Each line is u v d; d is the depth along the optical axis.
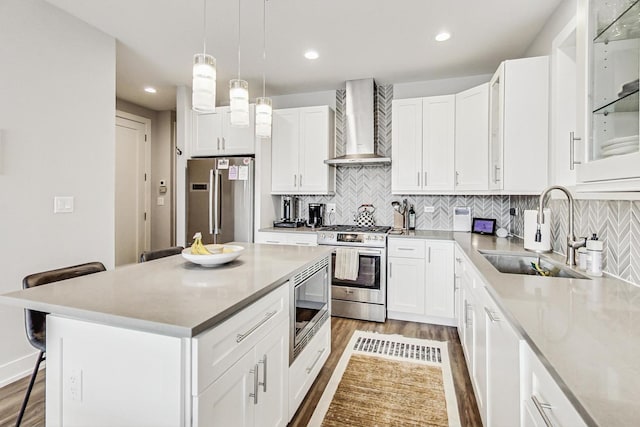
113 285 1.40
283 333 1.63
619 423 0.55
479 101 3.05
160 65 3.39
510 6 2.32
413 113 3.54
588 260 1.65
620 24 1.23
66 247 2.49
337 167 4.18
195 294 1.28
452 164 3.38
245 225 3.72
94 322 1.13
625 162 1.08
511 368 1.15
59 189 2.44
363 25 2.59
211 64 1.63
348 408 1.94
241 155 3.96
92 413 1.15
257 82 3.85
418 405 1.96
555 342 0.87
